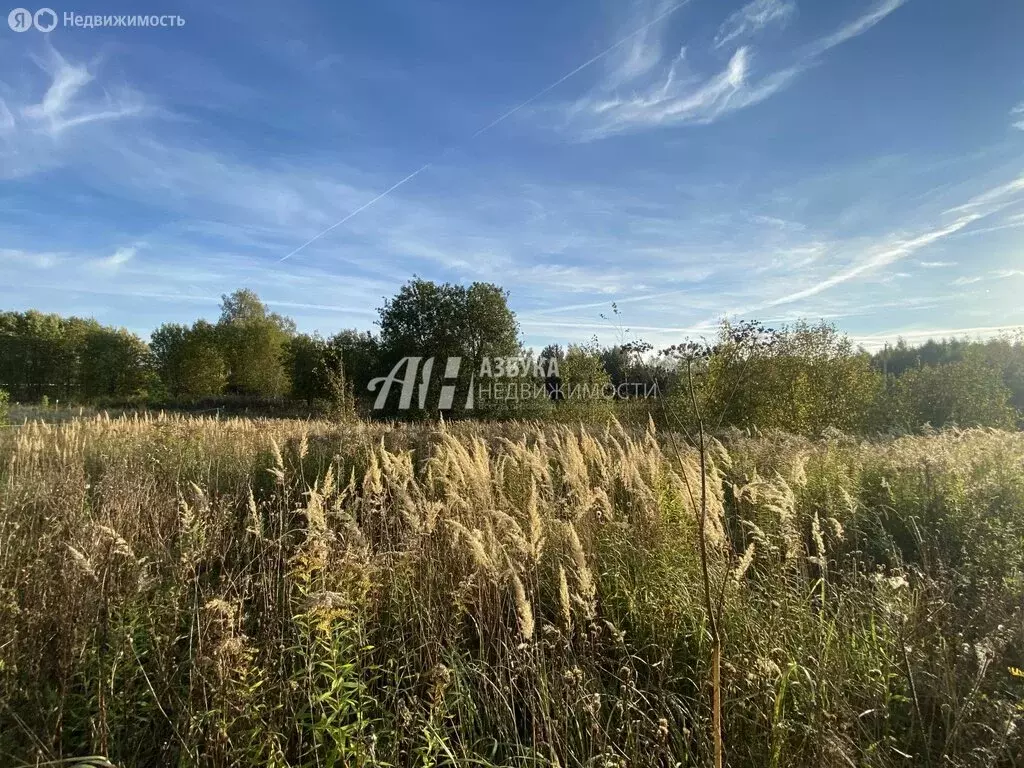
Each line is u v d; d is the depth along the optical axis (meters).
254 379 46.00
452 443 5.69
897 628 2.82
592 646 2.78
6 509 3.95
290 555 3.74
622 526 4.27
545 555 3.88
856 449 8.16
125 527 3.98
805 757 2.20
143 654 2.61
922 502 5.12
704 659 2.80
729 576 3.21
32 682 2.46
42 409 23.52
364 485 4.34
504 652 2.81
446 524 3.62
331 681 2.28
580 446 6.75
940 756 2.17
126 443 8.28
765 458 7.11
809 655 2.67
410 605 3.25
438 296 23.67
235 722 2.14
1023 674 2.29
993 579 3.48
